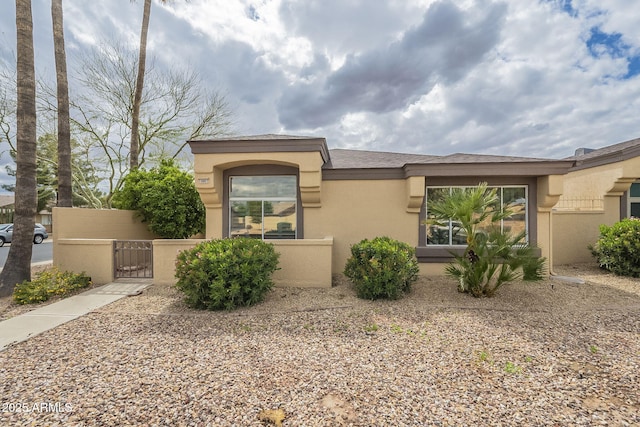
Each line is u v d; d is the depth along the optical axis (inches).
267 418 109.0
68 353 160.9
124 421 107.3
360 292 263.0
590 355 155.3
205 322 207.6
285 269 303.7
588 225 428.5
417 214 354.3
